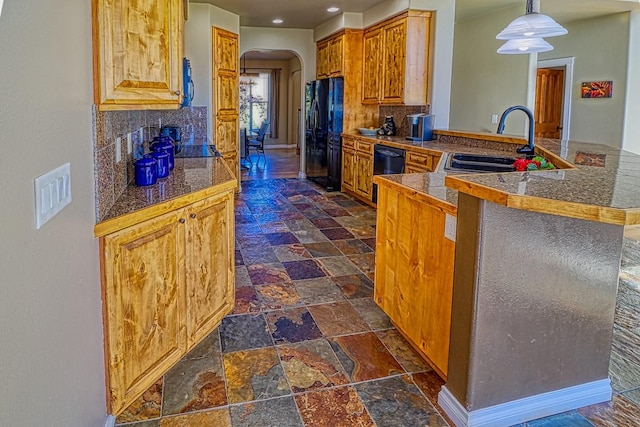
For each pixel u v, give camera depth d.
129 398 1.89
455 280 1.95
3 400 0.90
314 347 2.58
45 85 1.15
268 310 3.04
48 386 1.15
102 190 1.79
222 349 2.54
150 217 1.92
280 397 2.13
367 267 3.89
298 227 5.18
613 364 2.43
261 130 11.51
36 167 1.08
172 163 3.08
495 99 6.39
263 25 7.75
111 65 1.73
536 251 1.88
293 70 13.74
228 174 2.87
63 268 1.28
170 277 2.11
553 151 3.11
